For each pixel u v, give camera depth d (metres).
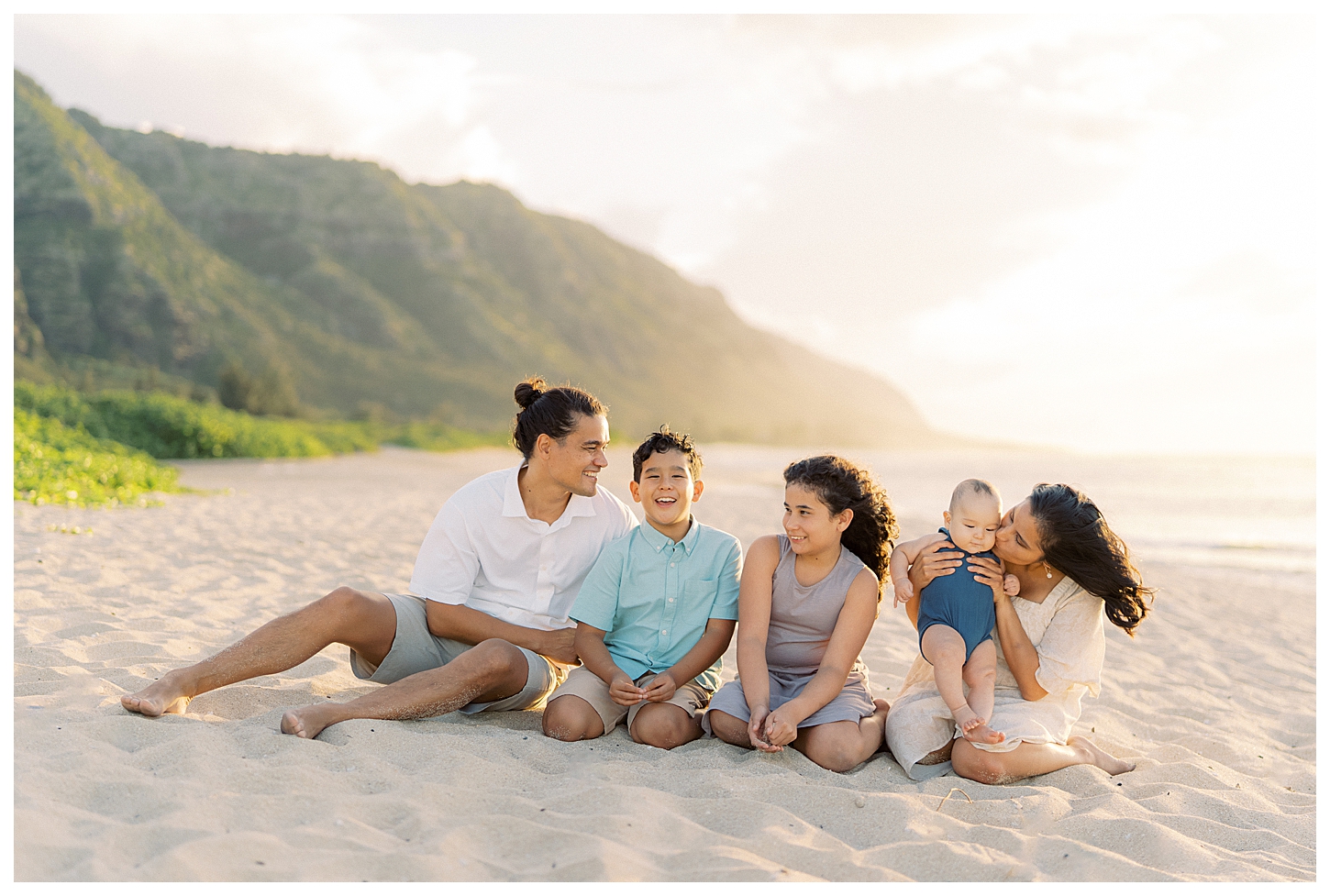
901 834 2.36
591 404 3.19
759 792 2.55
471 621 3.23
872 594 3.04
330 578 5.81
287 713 2.74
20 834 1.93
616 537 3.42
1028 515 2.92
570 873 2.00
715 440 150.12
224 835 2.01
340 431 31.64
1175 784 2.97
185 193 126.38
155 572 5.48
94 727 2.58
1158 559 11.15
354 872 1.94
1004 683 3.07
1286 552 11.93
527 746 2.83
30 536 6.25
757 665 2.99
